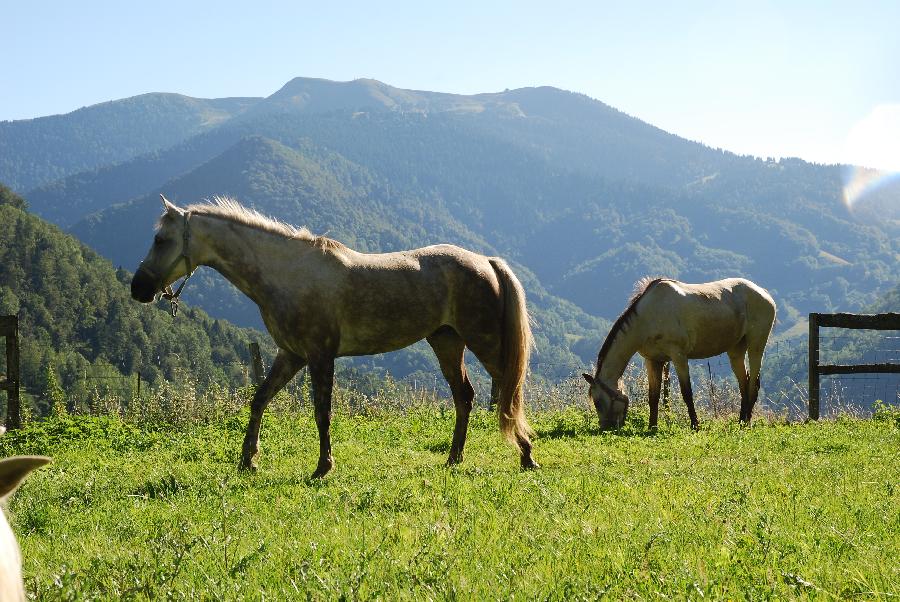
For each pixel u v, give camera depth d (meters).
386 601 4.16
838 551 4.92
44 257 104.44
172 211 9.23
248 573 4.74
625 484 7.40
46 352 77.69
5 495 2.05
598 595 4.05
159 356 94.31
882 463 9.03
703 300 14.11
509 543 5.26
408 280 9.30
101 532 6.25
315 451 11.10
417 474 8.70
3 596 1.79
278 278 9.09
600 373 13.92
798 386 17.59
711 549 4.91
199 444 11.73
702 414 16.61
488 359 9.71
